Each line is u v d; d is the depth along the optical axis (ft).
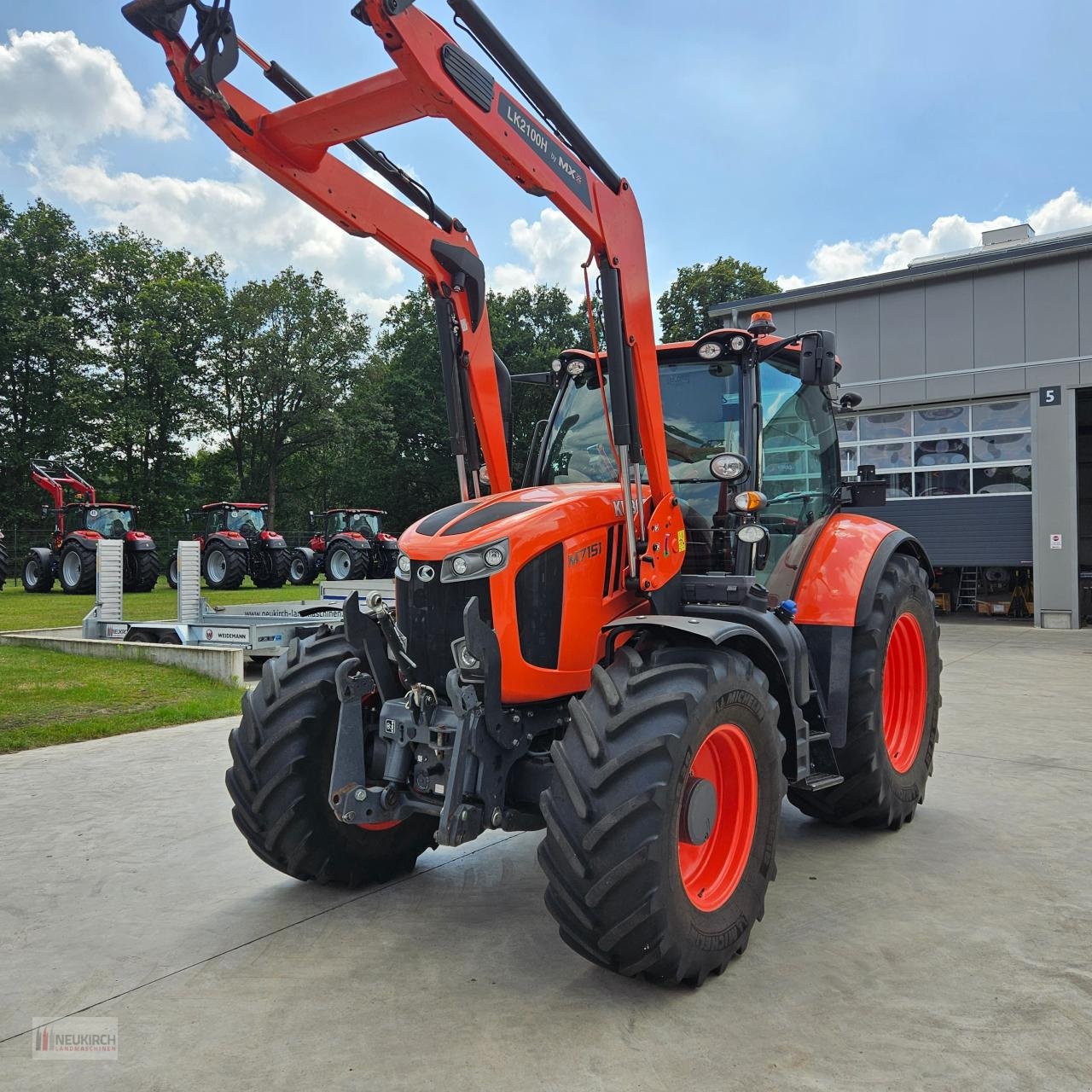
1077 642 38.65
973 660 32.42
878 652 12.29
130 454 116.57
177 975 8.38
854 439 51.60
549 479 12.18
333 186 9.52
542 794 8.11
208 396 123.13
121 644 28.63
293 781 10.00
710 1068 6.68
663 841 7.55
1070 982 8.08
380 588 34.40
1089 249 44.14
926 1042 7.06
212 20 7.83
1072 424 45.03
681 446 11.51
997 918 9.61
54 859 11.71
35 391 107.96
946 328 48.16
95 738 19.47
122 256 117.70
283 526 134.10
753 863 8.80
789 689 9.93
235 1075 6.64
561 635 9.18
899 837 12.57
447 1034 7.23
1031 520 46.65
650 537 9.72
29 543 93.50
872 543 13.00
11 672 25.95
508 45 8.21
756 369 11.39
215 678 25.95
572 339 123.54
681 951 7.68
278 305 122.31
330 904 10.22
